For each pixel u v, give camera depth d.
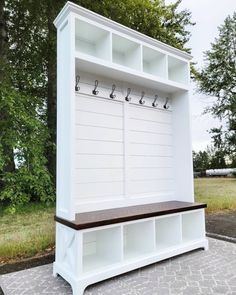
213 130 13.88
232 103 12.86
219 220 4.58
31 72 5.30
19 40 5.29
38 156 4.47
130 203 2.91
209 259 2.66
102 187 2.72
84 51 2.76
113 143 2.86
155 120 3.30
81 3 4.79
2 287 2.09
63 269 2.18
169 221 2.83
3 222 3.96
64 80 2.33
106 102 2.84
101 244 2.50
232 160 13.91
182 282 2.15
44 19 5.12
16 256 2.84
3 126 4.36
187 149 3.26
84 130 2.64
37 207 4.79
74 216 2.16
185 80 3.33
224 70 13.27
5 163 4.32
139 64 2.83
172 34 6.91
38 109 5.33
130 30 2.69
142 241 2.60
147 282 2.16
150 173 3.18
